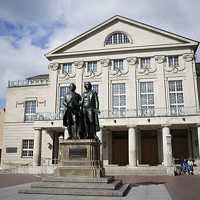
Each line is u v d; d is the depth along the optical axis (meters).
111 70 36.41
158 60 35.19
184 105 33.12
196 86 33.47
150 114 32.41
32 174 26.69
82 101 12.95
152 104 34.19
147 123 28.78
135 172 25.61
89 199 8.80
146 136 33.81
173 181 17.69
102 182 10.55
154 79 34.81
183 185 15.00
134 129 29.05
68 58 38.41
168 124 28.19
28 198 8.98
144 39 36.38
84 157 11.53
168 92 34.03
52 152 35.19
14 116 38.59
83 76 37.16
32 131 37.31
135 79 35.22
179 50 35.09
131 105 34.34
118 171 26.06
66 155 11.73
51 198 8.95
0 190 11.51
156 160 32.78
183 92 33.62
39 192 10.04
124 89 35.50
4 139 37.91
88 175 11.11
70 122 12.51
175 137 32.94
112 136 34.81
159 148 32.56
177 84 34.28
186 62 34.47
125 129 33.34
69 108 12.53
